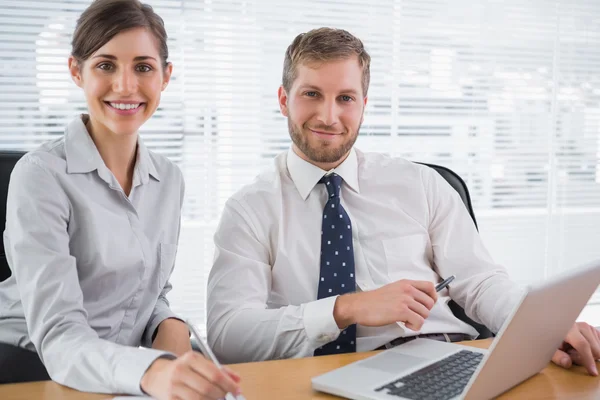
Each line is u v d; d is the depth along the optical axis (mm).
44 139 2346
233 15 2463
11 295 1439
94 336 1159
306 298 1599
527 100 2865
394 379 1083
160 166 1598
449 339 1589
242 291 1544
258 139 2549
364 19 2609
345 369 1138
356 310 1312
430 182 1783
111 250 1420
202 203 2506
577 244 2982
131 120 1399
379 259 1666
